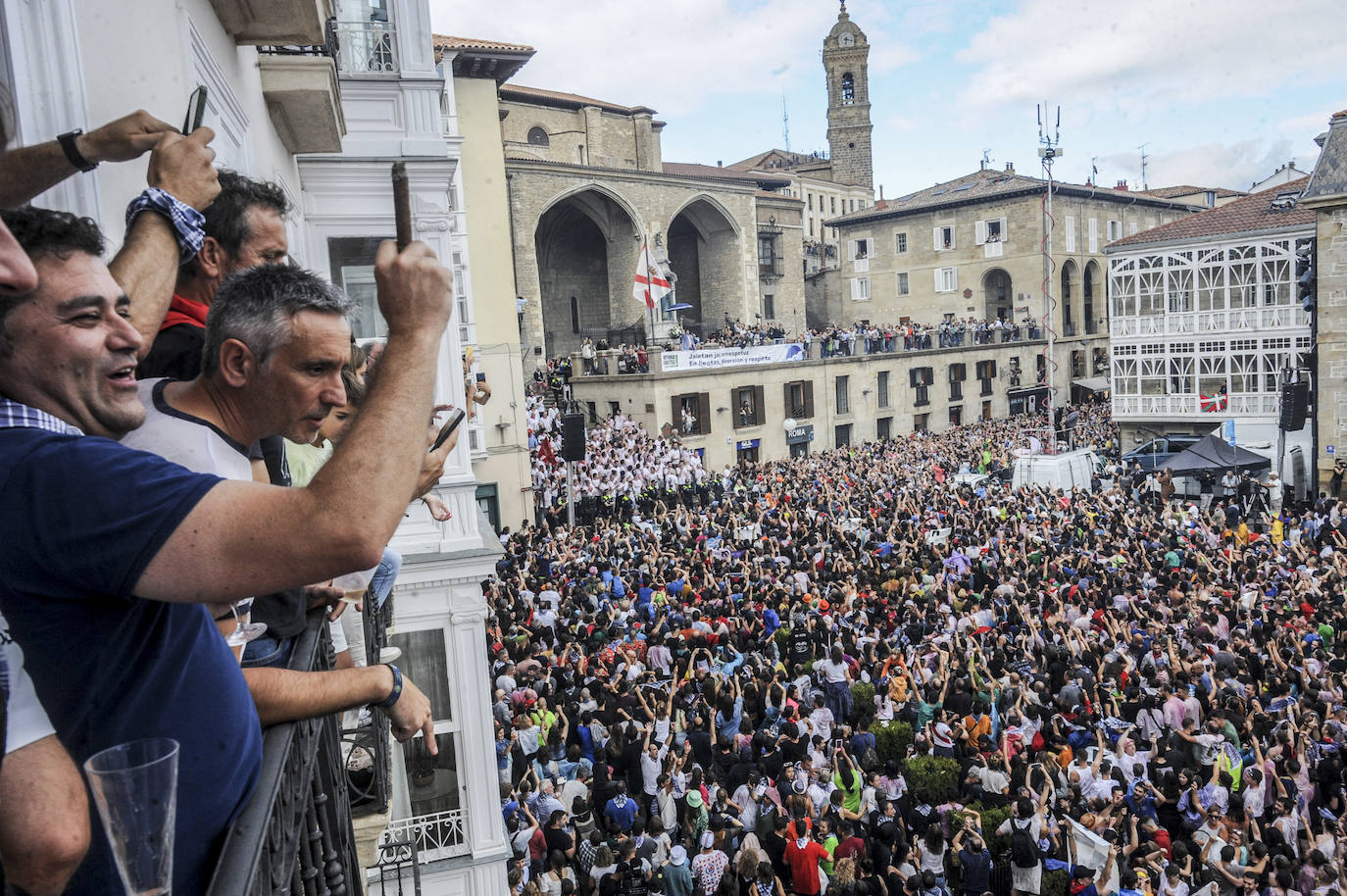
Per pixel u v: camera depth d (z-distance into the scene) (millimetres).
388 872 10445
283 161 9812
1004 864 10992
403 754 11336
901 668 15188
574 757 13023
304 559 1720
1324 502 27219
